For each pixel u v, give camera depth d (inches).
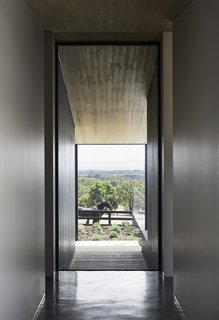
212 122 133.9
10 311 139.2
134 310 193.3
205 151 143.3
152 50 273.4
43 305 199.6
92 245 319.6
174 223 206.2
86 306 198.4
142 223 299.3
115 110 317.1
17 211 149.4
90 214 320.5
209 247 138.6
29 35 175.3
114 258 293.3
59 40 264.1
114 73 293.3
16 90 148.6
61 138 273.6
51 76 247.9
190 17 169.8
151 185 280.8
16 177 148.0
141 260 291.0
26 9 169.8
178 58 197.0
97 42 268.1
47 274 250.1
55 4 187.8
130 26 231.9
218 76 126.8
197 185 155.8
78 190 326.6
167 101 244.7
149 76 286.5
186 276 178.2
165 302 203.6
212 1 134.0
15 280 146.2
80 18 214.7
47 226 248.5
